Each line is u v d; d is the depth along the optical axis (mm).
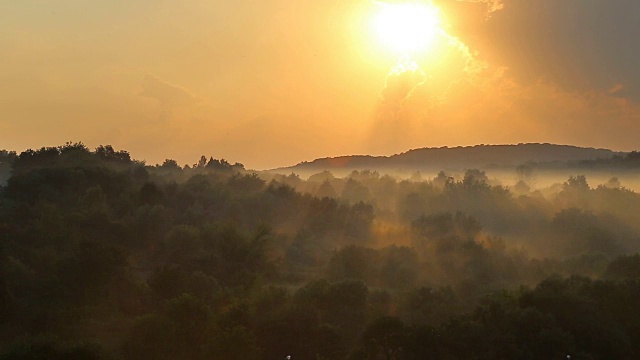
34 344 41781
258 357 45156
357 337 49469
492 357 44062
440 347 44438
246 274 65562
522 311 46812
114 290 56062
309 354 46438
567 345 44719
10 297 49406
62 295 52406
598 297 51031
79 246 57438
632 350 47625
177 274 57000
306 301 51938
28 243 64562
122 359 43094
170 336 44750
